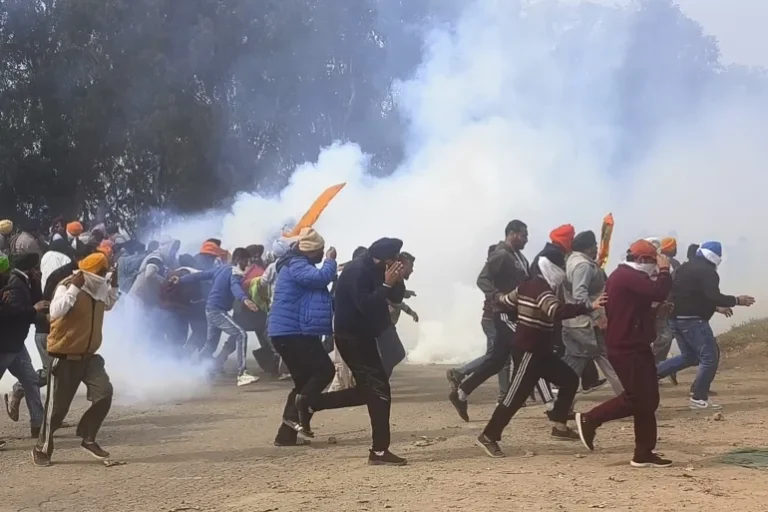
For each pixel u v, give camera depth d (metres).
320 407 7.97
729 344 15.38
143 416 9.98
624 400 6.88
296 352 7.96
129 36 34.53
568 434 8.16
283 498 6.18
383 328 7.28
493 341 9.57
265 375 13.46
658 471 6.67
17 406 9.28
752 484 6.19
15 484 6.92
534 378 7.48
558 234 8.45
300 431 8.15
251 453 7.94
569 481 6.36
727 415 9.42
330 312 8.09
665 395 11.05
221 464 7.51
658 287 6.77
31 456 7.93
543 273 7.48
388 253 7.25
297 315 7.99
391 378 13.38
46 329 9.38
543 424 9.04
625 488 6.10
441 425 9.18
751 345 15.13
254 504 6.05
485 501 5.82
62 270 8.37
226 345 13.14
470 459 7.36
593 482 6.31
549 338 7.47
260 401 11.03
